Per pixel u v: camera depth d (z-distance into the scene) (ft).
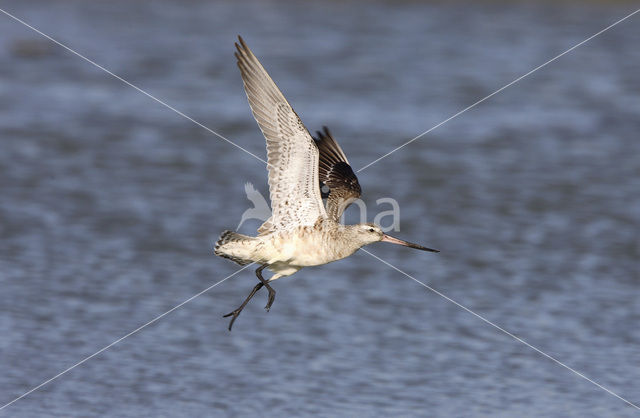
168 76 95.45
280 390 40.91
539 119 86.53
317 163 30.48
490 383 42.09
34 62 99.19
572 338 47.32
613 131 84.33
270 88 30.40
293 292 53.36
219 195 68.80
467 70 97.30
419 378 42.45
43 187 69.00
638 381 42.45
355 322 49.14
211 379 41.88
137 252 58.18
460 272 57.11
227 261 57.31
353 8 122.21
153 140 80.33
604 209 67.92
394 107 86.07
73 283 52.65
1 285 51.80
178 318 48.83
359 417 38.40
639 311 50.88
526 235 63.21
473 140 80.94
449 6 123.24
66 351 44.24
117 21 114.62
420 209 67.36
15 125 81.82
